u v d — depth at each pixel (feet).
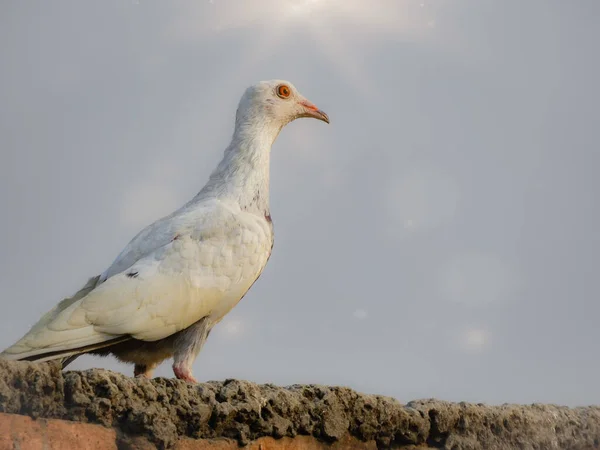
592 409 45.01
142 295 41.39
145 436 30.78
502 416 40.73
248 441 33.65
